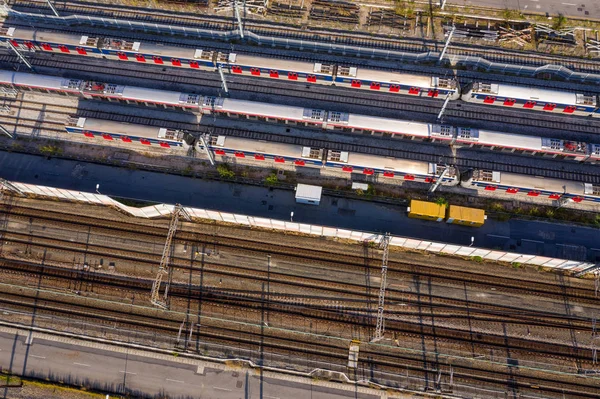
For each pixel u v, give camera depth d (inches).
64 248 3031.5
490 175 3026.6
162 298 2918.3
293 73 3373.5
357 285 2942.9
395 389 2753.4
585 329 2834.6
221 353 2827.3
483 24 3661.4
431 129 3152.1
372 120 3184.1
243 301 2923.2
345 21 3671.3
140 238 3053.6
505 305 2886.3
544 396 2711.6
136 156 3253.0
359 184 3110.2
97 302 2923.2
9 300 2925.7
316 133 3309.5
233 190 3161.9
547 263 2876.5
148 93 3280.0
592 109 3243.1
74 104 3395.7
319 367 2797.7
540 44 3575.3
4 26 3641.7
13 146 3280.0
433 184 3134.8
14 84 3334.2
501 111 3351.4
